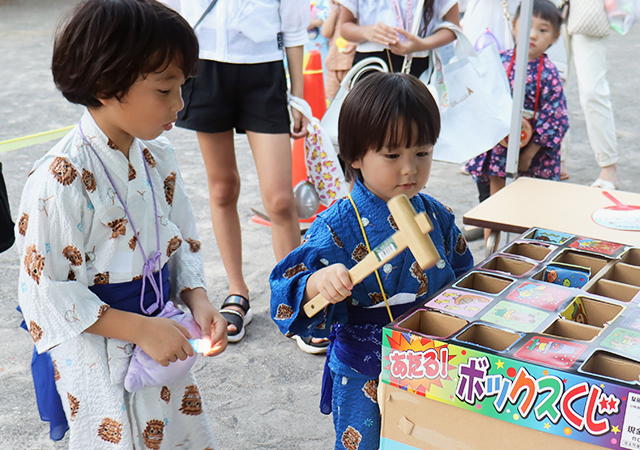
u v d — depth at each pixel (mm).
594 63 3467
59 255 1131
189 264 1362
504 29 2945
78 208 1132
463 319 1006
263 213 3336
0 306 2551
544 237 1373
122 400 1205
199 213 3422
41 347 1145
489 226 1521
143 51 1027
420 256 927
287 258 1231
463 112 2570
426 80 2633
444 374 932
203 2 2111
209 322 1300
